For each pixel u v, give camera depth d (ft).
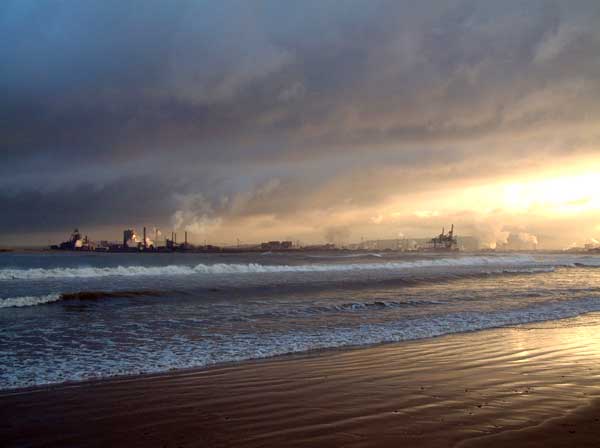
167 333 39.65
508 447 15.43
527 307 57.77
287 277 100.37
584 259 276.21
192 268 115.55
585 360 29.78
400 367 27.96
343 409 19.79
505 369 27.30
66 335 38.47
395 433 16.84
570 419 18.24
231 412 19.51
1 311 52.13
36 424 18.21
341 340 37.06
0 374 26.14
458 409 19.61
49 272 95.50
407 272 122.21
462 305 59.41
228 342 35.99
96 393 22.52
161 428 17.72
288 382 24.48
